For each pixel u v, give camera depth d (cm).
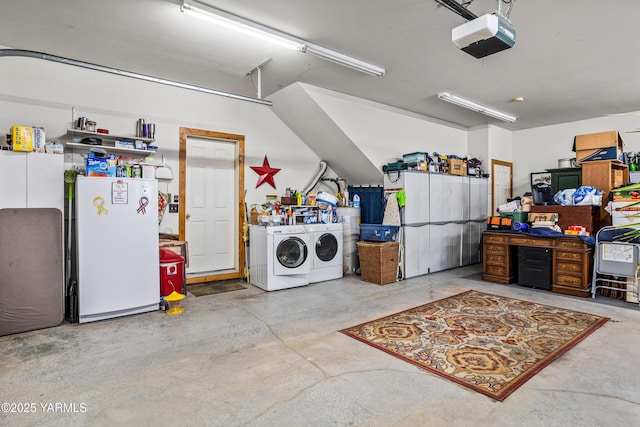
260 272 477
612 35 323
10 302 312
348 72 417
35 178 328
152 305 377
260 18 293
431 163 580
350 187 606
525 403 204
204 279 492
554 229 461
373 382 228
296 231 482
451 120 662
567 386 222
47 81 377
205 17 278
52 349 279
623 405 202
